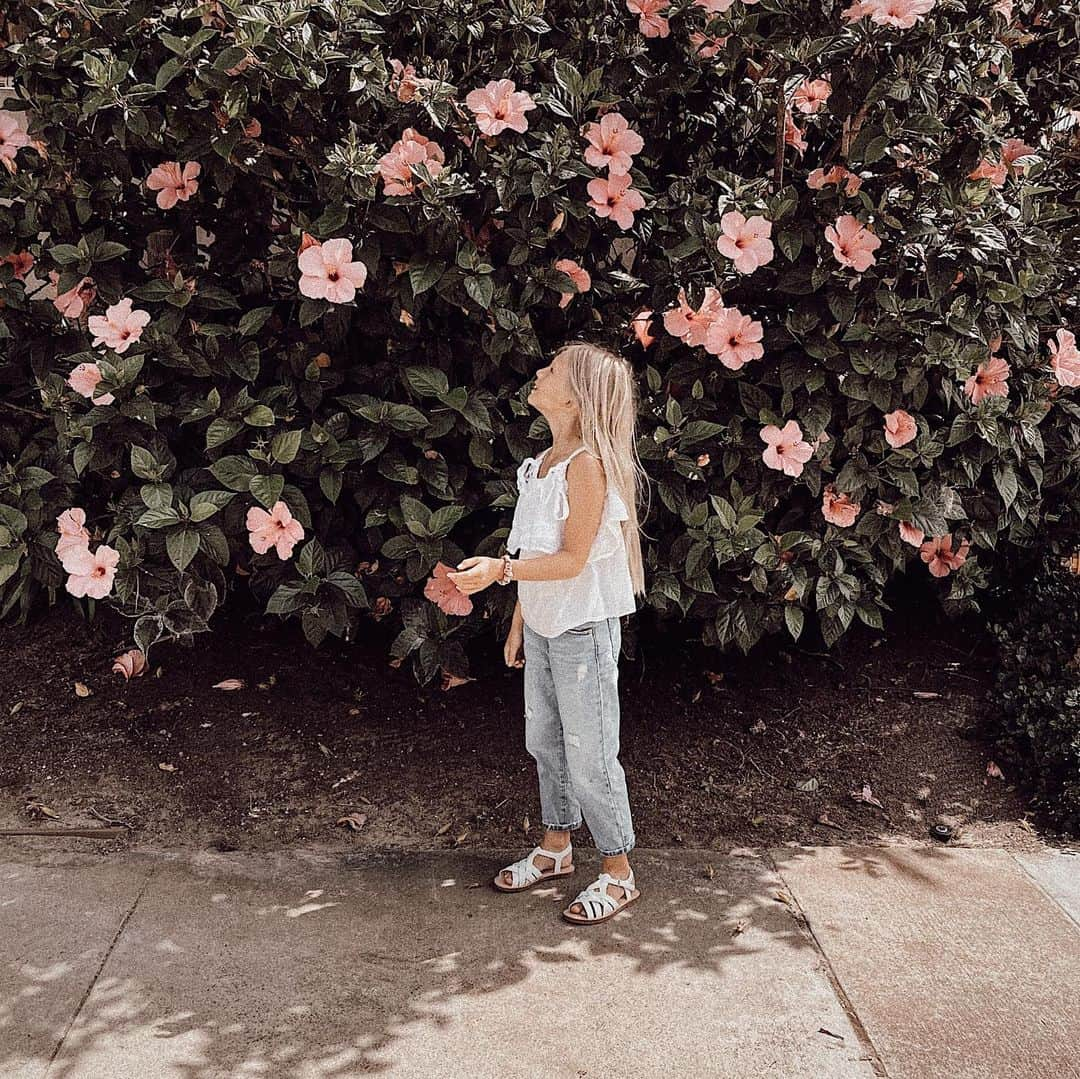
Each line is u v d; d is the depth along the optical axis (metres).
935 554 3.79
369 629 4.15
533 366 3.42
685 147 3.72
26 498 3.49
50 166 3.37
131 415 3.16
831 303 3.24
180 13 3.05
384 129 3.14
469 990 2.53
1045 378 3.78
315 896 2.90
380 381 3.34
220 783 3.41
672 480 3.34
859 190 3.32
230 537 3.37
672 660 4.09
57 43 3.27
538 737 2.85
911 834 3.35
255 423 3.15
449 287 3.11
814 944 2.76
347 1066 2.28
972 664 4.21
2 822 3.21
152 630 3.28
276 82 3.01
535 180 3.06
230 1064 2.27
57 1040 2.32
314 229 3.11
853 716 3.90
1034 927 2.86
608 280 3.46
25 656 3.98
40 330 3.69
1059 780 3.52
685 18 3.35
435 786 3.44
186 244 3.47
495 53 3.38
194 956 2.62
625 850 2.84
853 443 3.41
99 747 3.55
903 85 3.09
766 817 3.39
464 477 3.37
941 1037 2.42
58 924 2.73
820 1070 2.30
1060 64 3.88
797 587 3.38
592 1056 2.32
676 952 2.70
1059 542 4.24
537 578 2.56
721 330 3.16
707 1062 2.32
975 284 3.40
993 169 3.39
